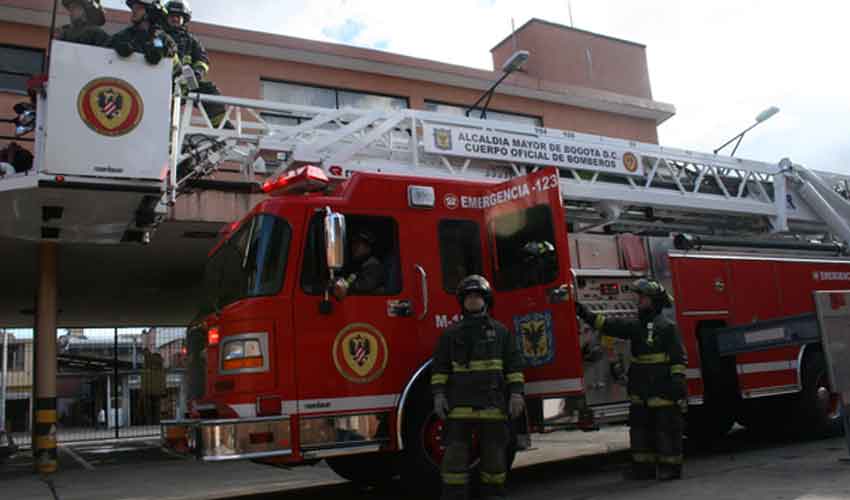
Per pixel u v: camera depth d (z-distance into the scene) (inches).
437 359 191.2
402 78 620.7
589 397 237.8
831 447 283.9
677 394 225.5
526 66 717.9
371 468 275.0
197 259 553.0
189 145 262.5
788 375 300.8
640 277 270.8
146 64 220.2
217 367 203.6
